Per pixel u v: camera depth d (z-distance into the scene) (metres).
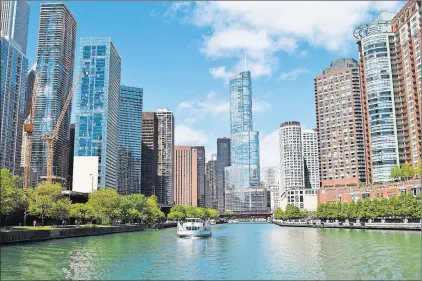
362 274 54.28
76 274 55.53
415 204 151.25
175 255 77.81
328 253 77.56
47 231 102.00
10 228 106.62
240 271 58.28
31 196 124.00
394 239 103.25
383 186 198.12
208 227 152.50
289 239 121.19
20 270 57.78
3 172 95.75
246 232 187.12
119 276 54.38
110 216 176.00
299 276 53.97
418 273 53.84
